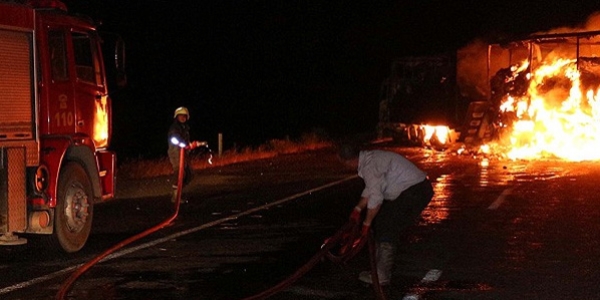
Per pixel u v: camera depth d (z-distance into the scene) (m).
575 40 26.03
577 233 11.64
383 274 8.62
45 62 10.57
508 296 8.13
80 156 11.38
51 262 10.11
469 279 8.91
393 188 8.46
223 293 8.36
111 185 12.07
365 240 8.27
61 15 11.04
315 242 11.34
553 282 8.70
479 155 26.20
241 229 12.47
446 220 12.96
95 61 12.00
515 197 15.68
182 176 14.81
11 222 9.73
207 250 10.73
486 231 11.92
